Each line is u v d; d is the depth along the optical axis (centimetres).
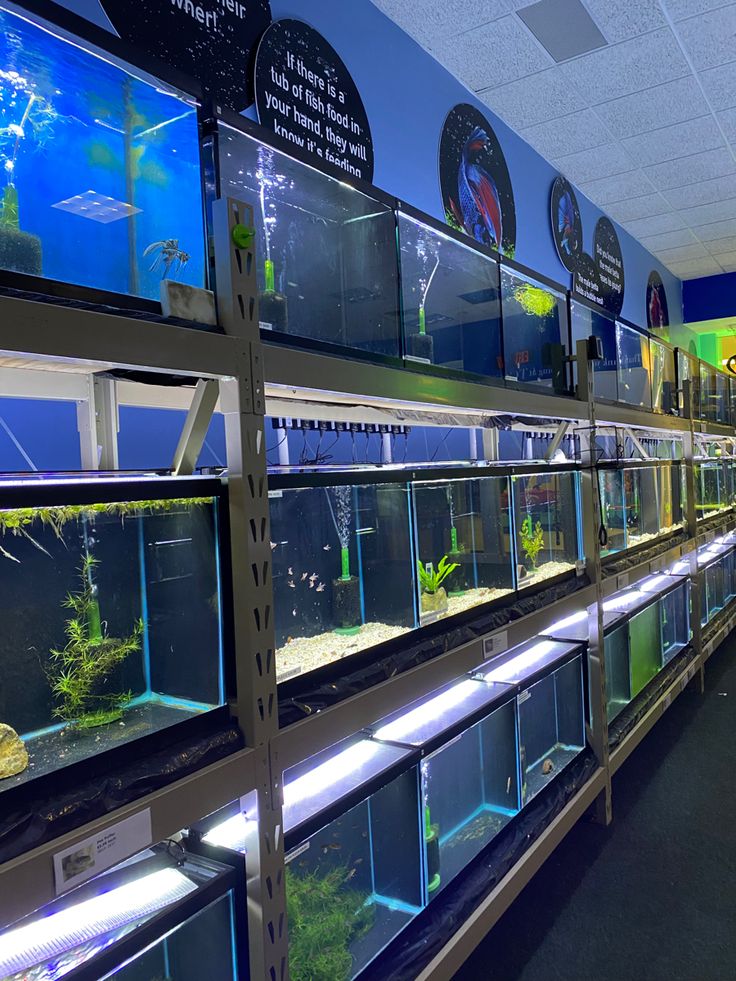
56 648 97
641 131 470
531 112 439
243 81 255
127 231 113
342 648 151
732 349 955
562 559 270
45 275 102
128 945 101
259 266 139
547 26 351
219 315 123
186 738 114
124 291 112
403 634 169
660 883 233
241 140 133
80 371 133
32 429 195
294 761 128
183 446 129
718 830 265
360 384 154
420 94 364
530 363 251
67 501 93
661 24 353
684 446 451
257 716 120
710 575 512
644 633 363
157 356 106
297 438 279
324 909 144
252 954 121
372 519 160
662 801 290
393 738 174
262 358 126
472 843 201
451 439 382
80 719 101
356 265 164
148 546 107
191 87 122
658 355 421
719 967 193
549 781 246
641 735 321
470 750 197
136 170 114
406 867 168
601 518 290
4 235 97
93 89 108
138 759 106
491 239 430
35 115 102
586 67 390
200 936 114
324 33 298
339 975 146
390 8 332
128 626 105
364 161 319
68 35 103
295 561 139
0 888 84
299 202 148
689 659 420
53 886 89
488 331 221
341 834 146
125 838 97
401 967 157
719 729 368
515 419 287
